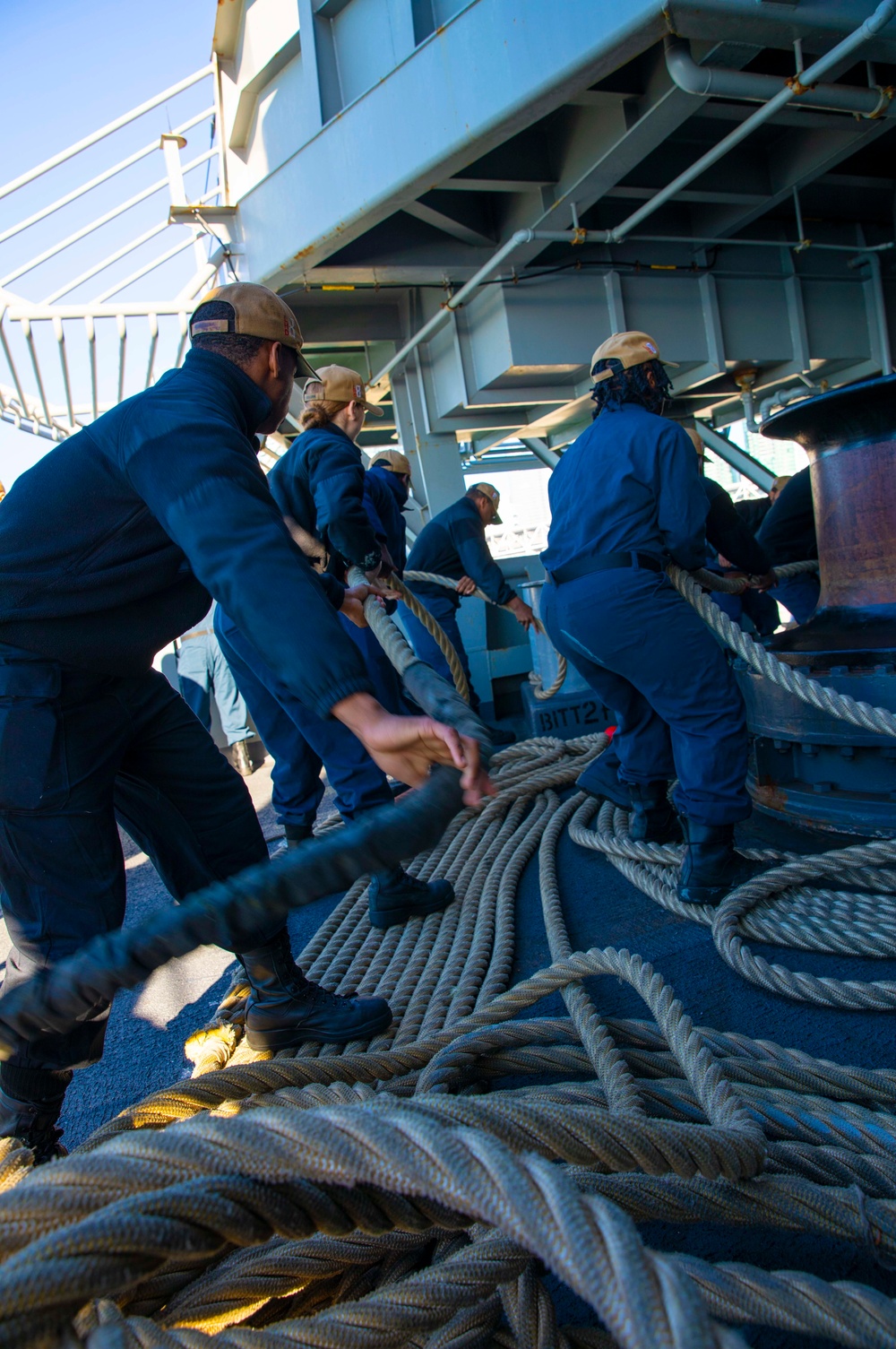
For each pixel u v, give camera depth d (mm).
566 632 2730
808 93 4176
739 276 6508
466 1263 1104
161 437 1370
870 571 3045
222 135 5840
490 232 5809
